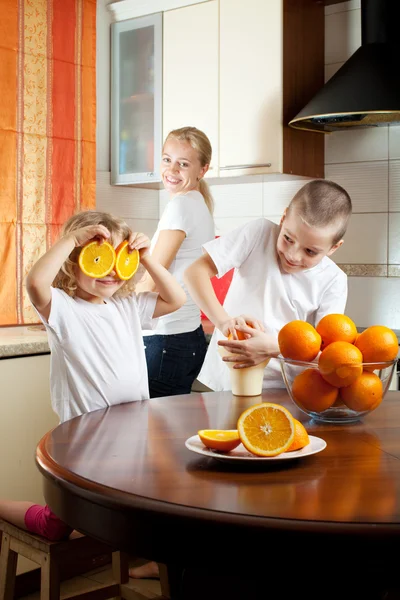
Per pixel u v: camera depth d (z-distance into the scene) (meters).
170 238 2.56
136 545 0.96
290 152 3.16
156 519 0.94
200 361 2.67
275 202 3.51
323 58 3.36
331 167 3.36
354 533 0.86
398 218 3.17
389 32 2.93
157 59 3.48
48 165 3.30
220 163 3.31
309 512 0.91
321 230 1.70
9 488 2.52
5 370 2.49
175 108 3.44
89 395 1.75
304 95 3.24
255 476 1.07
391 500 0.96
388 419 1.47
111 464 1.13
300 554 0.88
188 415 1.49
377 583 0.88
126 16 3.58
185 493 0.99
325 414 1.40
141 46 3.54
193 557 0.93
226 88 3.27
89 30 3.44
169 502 0.95
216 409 1.55
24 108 3.19
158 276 1.94
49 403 2.63
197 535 0.91
